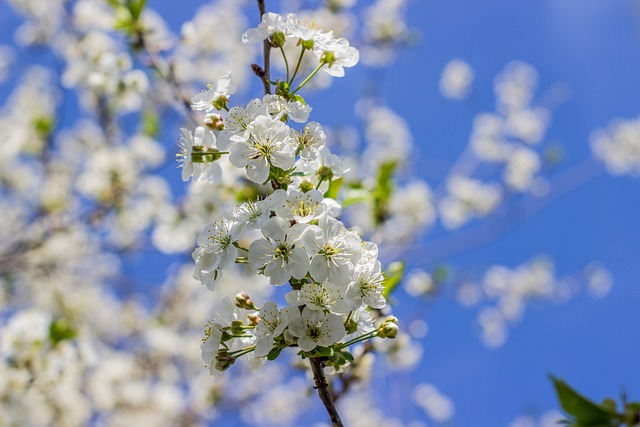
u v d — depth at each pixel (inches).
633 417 82.4
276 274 109.3
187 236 380.2
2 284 429.1
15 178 443.5
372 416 485.7
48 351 256.5
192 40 261.6
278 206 112.9
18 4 406.6
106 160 370.6
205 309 458.6
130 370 397.4
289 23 125.2
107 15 297.0
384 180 253.6
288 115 118.4
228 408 407.2
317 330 107.0
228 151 126.4
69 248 407.2
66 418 277.0
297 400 480.4
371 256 114.6
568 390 85.7
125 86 287.0
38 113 403.5
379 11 418.6
